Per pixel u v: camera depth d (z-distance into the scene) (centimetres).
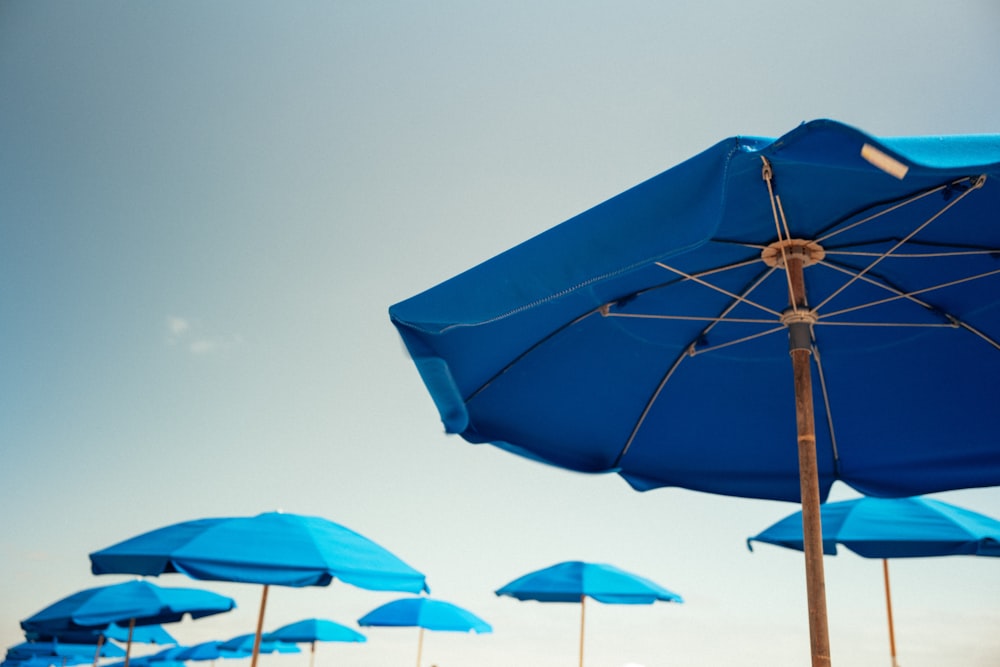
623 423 312
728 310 275
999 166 145
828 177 199
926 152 144
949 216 221
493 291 198
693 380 305
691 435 318
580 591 676
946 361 281
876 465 318
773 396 307
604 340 287
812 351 284
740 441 319
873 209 217
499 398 292
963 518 424
